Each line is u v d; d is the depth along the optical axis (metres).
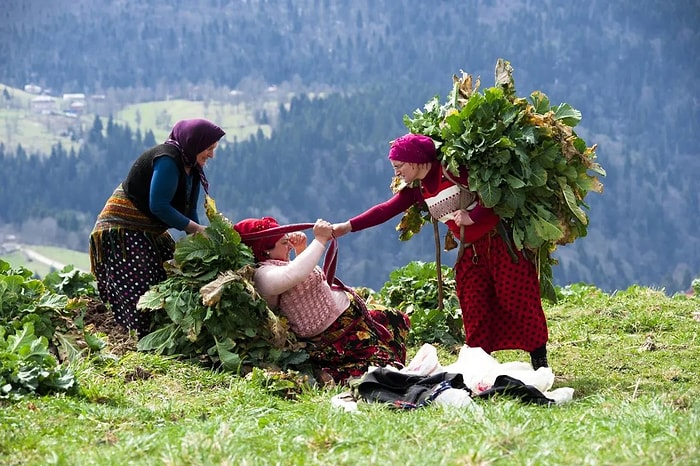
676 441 5.98
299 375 8.95
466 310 9.48
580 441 6.22
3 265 10.73
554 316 12.80
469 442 6.16
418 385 7.85
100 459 5.99
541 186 9.18
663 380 9.62
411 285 12.09
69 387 7.82
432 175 9.25
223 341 9.23
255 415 7.52
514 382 7.86
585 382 9.50
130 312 9.80
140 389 8.34
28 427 6.80
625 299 13.40
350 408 7.61
